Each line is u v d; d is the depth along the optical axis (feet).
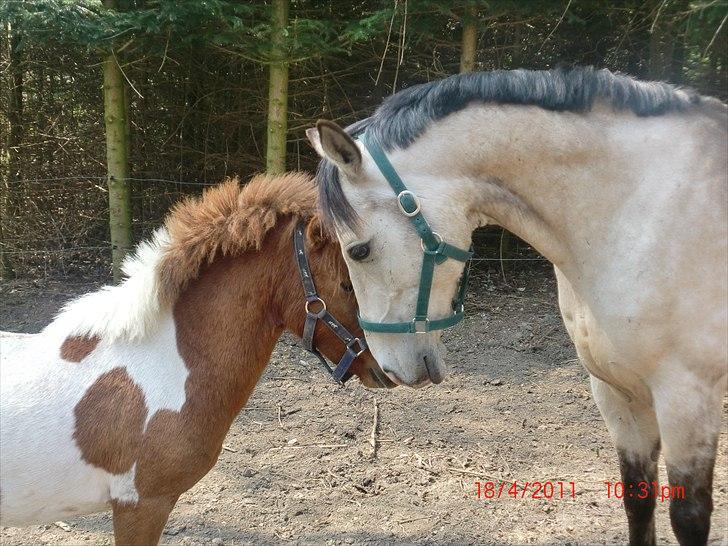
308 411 12.64
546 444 11.43
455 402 13.02
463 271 6.13
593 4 16.12
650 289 5.74
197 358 6.28
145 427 5.98
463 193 5.70
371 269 5.59
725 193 5.74
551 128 5.75
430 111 5.64
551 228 6.10
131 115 20.98
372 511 9.48
